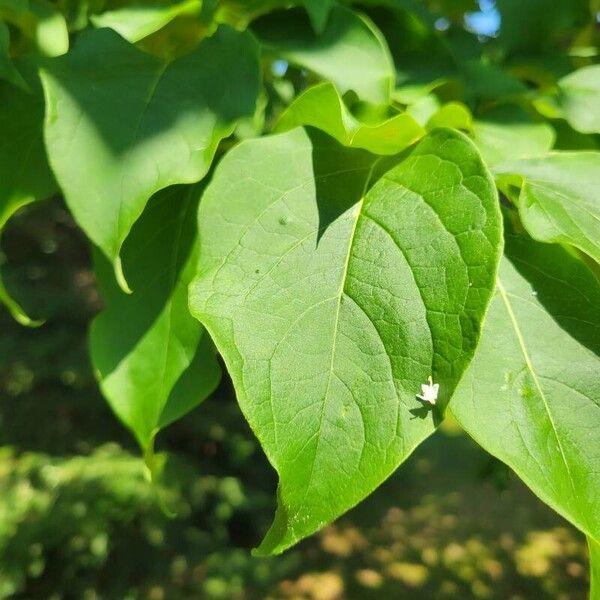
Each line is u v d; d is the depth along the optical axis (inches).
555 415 6.1
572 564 59.5
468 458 81.7
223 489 57.0
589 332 6.5
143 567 51.3
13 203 7.7
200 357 7.7
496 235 5.7
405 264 5.9
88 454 54.6
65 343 61.2
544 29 11.3
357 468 5.3
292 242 6.3
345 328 5.8
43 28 8.4
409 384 5.5
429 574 59.7
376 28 10.1
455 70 9.8
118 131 6.3
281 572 57.3
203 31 8.6
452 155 6.3
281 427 5.5
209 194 6.5
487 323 6.5
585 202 7.0
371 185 6.6
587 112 9.8
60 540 45.8
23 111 7.9
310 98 7.1
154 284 8.0
